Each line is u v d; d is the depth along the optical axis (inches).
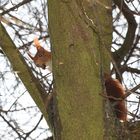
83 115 247.6
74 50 252.8
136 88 273.4
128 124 292.7
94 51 253.3
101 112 253.1
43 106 269.1
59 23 255.4
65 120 249.3
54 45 257.1
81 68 251.9
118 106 321.4
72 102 249.3
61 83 253.0
